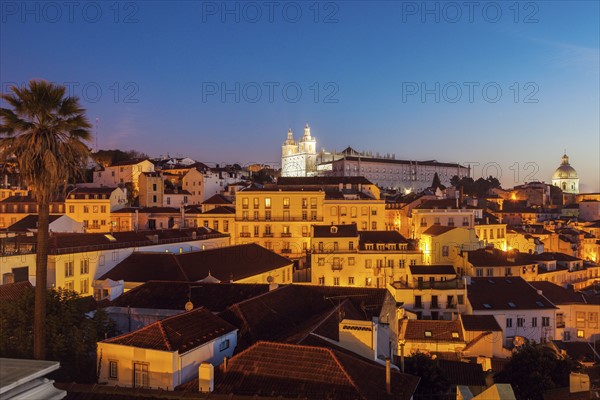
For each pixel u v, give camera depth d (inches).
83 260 2237.9
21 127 1010.7
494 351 2123.5
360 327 1218.6
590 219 7795.3
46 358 1094.4
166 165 7180.1
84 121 1068.5
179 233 3267.7
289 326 1430.9
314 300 1664.6
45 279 1040.2
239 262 2674.7
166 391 885.8
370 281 3432.6
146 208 5000.0
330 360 981.2
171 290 1701.5
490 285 2839.6
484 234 4717.0
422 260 3545.8
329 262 3440.0
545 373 1476.4
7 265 1899.6
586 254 5521.7
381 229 4500.5
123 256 2482.8
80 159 1086.4
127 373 1032.2
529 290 2775.6
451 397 1366.9
